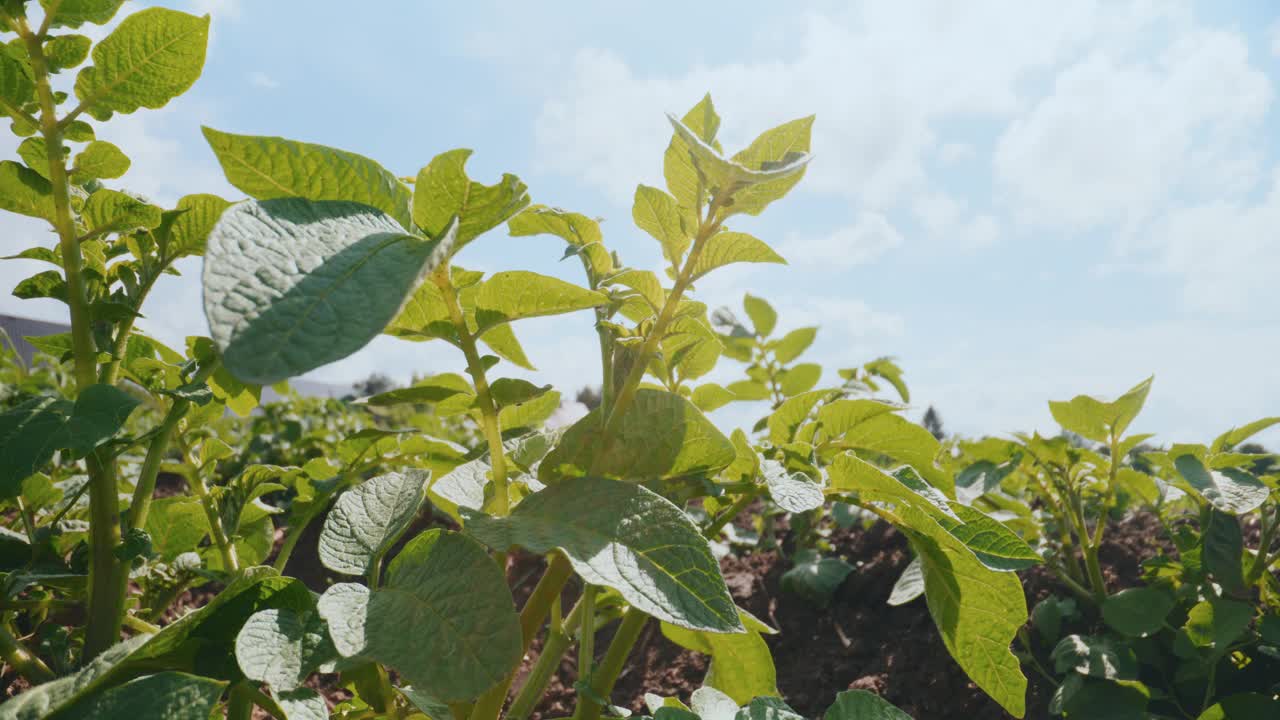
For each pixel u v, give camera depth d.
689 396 1.87
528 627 1.25
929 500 1.37
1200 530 2.50
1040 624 2.61
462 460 1.89
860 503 1.54
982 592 1.40
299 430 4.07
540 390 1.29
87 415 1.27
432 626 1.02
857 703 1.29
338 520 1.28
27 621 1.98
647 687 2.80
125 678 1.07
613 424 1.28
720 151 1.28
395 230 0.99
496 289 1.22
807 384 3.95
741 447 1.45
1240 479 2.27
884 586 3.22
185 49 1.32
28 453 1.21
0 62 1.29
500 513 1.25
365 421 5.16
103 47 1.30
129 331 1.52
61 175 1.35
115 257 1.66
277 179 1.04
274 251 0.83
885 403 1.66
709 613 0.98
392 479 1.41
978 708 2.44
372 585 1.16
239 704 1.21
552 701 2.60
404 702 1.38
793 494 1.29
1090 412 2.57
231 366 0.69
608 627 3.30
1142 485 2.62
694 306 1.33
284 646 1.03
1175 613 2.50
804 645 3.03
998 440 2.78
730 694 1.83
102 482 1.40
